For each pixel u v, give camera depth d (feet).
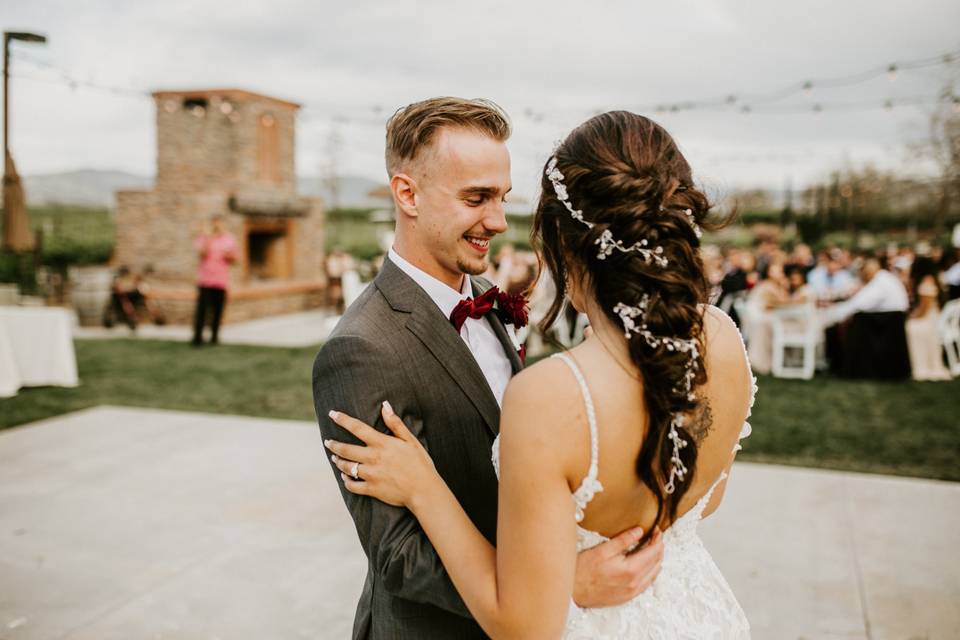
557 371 3.11
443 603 3.56
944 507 12.48
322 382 3.96
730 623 3.91
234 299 38.86
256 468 14.62
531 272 28.66
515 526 3.05
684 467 3.16
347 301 37.68
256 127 41.96
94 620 8.91
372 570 4.43
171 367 26.50
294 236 45.68
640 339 3.09
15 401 20.83
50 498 12.96
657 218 3.18
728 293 29.50
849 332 25.55
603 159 3.27
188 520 11.98
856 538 11.22
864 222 81.15
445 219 4.13
